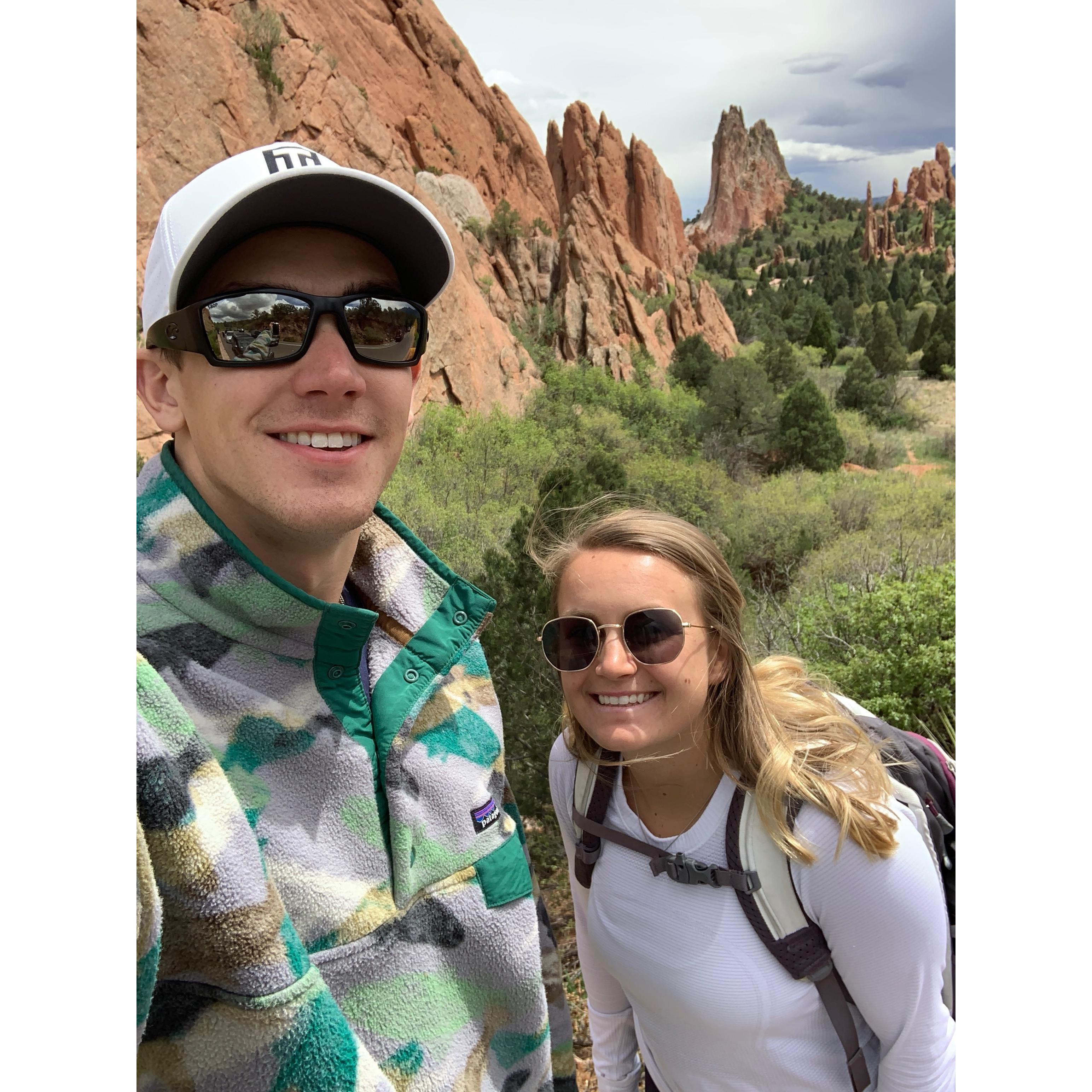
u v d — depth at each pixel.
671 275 42.56
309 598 0.79
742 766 1.21
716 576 1.22
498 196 35.12
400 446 0.90
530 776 3.88
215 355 0.78
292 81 22.50
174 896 0.58
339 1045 0.63
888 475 22.70
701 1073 1.28
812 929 1.17
